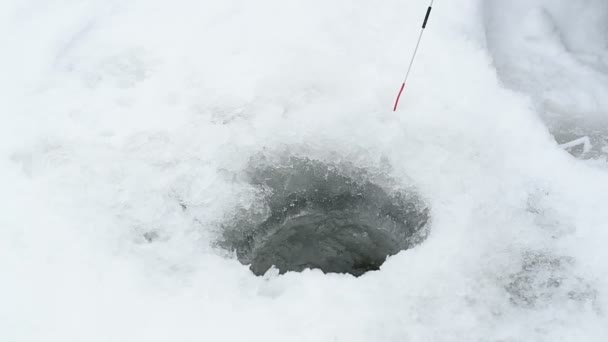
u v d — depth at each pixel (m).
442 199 2.28
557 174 2.36
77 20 3.05
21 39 2.94
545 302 1.93
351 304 1.88
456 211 2.21
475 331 1.83
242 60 2.77
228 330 1.81
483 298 1.92
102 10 3.10
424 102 2.59
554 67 2.98
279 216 2.50
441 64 2.77
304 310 1.86
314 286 1.94
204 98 2.61
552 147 2.46
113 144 2.40
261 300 1.90
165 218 2.18
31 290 1.91
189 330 1.81
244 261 2.30
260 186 2.42
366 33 2.92
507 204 2.22
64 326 1.82
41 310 1.86
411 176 2.41
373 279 1.96
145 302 1.88
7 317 1.84
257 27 2.94
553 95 2.82
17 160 2.35
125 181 2.27
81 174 2.29
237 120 2.53
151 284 1.94
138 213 2.17
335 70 2.73
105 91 2.64
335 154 2.51
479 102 2.61
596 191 2.29
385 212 2.52
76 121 2.50
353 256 2.47
